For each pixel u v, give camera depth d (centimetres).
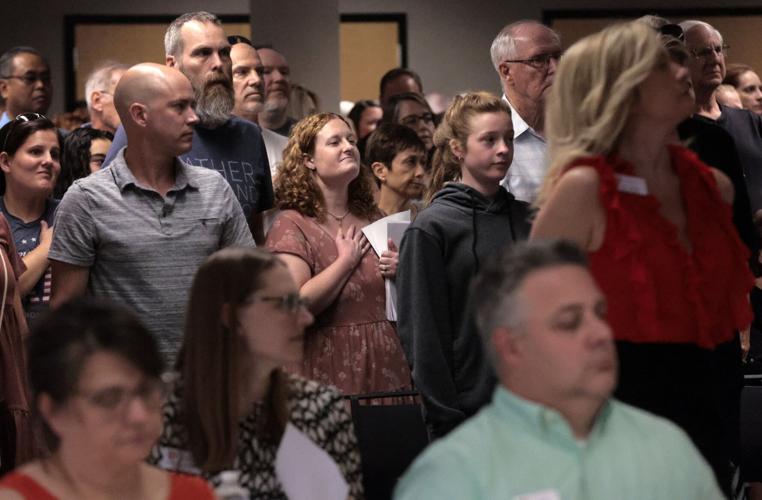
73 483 418
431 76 2298
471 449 411
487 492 407
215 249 776
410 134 1033
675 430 438
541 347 408
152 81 762
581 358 406
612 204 512
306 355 850
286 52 1822
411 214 894
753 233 679
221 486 486
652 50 513
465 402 708
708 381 537
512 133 755
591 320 409
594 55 521
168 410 517
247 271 511
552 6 2294
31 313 919
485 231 733
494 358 422
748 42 2317
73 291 759
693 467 432
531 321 408
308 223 871
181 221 769
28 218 973
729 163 671
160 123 760
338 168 875
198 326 511
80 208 759
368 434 685
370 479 681
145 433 414
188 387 512
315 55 1823
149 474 440
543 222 520
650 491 421
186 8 2277
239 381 512
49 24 2261
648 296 512
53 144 975
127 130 772
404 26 2288
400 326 724
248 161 899
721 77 1053
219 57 899
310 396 534
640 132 529
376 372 853
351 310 857
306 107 1490
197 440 510
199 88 889
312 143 880
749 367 915
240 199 886
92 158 1116
